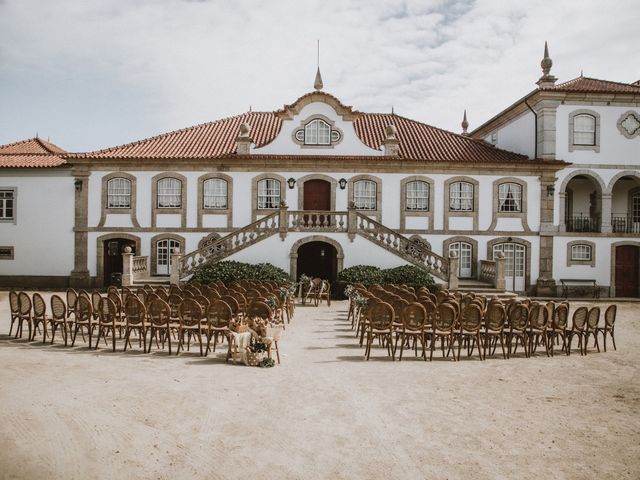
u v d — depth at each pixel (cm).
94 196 2330
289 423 680
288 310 1535
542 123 2342
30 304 1183
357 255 2120
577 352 1190
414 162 2303
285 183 2333
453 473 545
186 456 574
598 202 2383
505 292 2044
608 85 2462
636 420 717
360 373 948
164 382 856
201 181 2323
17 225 2361
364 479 528
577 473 551
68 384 830
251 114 2852
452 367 1014
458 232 2341
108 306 1116
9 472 524
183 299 1116
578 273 2348
